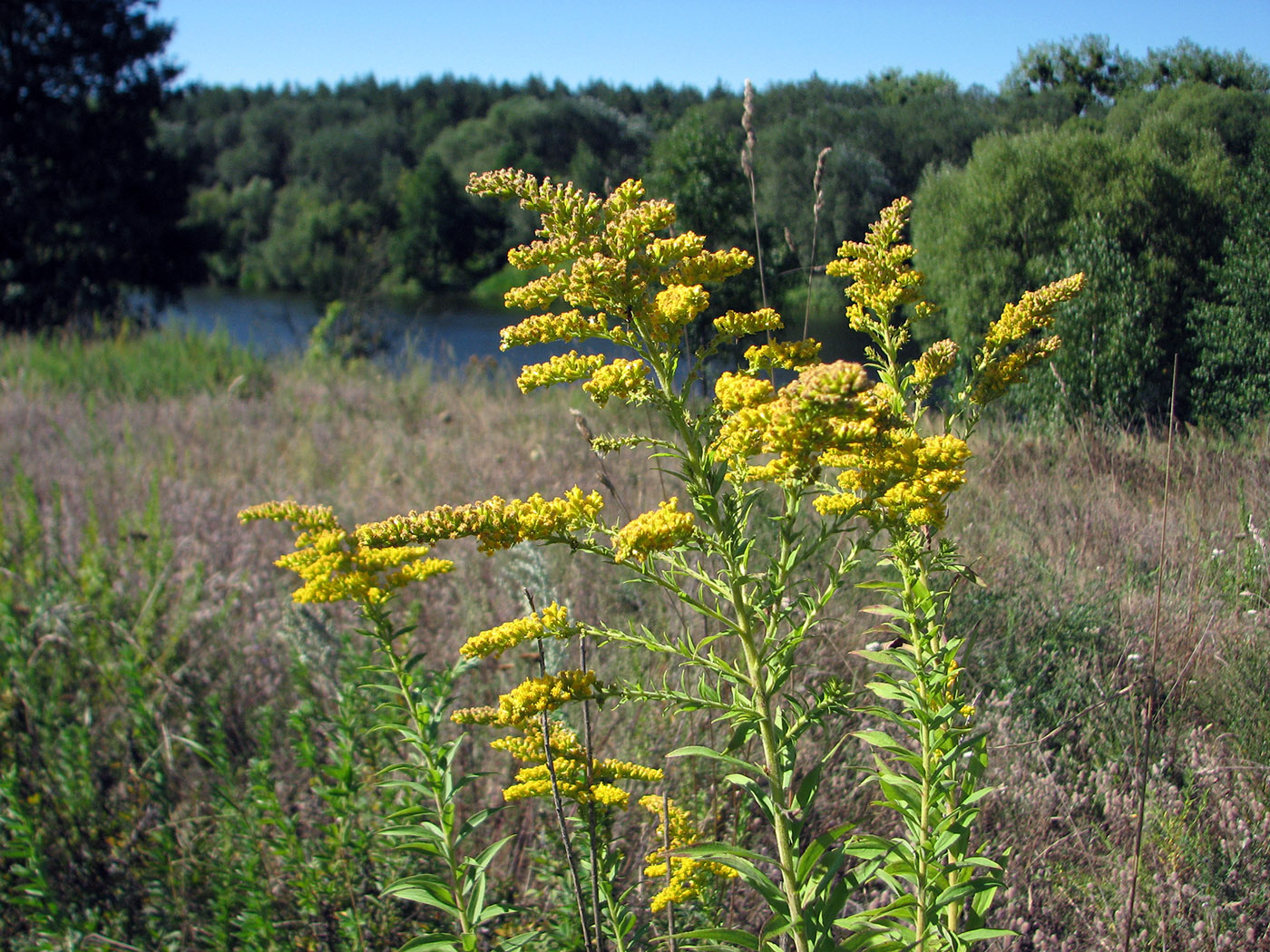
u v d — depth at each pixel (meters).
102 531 5.18
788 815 1.78
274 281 55.69
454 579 4.54
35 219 25.09
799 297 11.83
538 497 1.79
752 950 1.74
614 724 3.11
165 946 2.57
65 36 25.80
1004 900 2.47
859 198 17.41
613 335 1.84
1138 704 3.10
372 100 109.38
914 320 2.38
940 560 2.03
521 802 3.08
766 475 1.70
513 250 1.86
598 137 64.12
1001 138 12.71
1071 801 2.75
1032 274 11.29
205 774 3.21
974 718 2.86
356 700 3.09
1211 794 2.71
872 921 2.02
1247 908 2.35
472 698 3.38
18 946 2.62
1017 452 6.20
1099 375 8.64
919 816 2.03
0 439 7.61
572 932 2.27
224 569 4.80
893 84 25.12
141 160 27.86
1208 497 4.94
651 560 1.79
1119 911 2.33
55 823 2.90
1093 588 3.81
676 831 2.26
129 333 16.56
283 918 2.71
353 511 5.56
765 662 1.77
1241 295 9.03
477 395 10.38
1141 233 10.34
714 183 11.77
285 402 10.18
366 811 2.92
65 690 3.63
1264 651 3.20
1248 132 11.55
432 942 2.16
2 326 20.22
